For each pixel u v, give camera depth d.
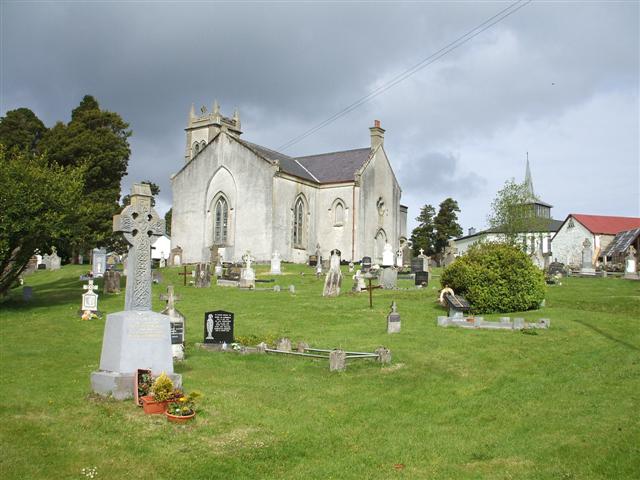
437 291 33.69
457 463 10.01
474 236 93.19
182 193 67.44
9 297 33.75
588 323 22.77
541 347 18.91
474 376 15.74
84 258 71.06
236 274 42.78
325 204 67.69
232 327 20.11
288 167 66.69
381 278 37.22
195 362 17.47
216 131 75.50
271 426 11.75
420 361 17.28
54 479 9.00
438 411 12.87
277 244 61.06
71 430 11.09
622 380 14.51
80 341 21.30
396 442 11.00
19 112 64.75
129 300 15.18
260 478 9.37
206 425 11.62
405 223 81.62
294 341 20.84
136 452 10.15
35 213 30.48
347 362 17.09
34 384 14.55
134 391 12.95
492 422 12.06
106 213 55.81
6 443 10.30
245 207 62.62
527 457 10.09
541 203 96.94
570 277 46.25
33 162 33.69
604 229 72.06
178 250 61.88
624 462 9.55
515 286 25.70
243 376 15.77
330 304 29.42
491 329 22.23
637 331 21.12
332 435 11.36
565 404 12.88
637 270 51.94
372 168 69.62
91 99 64.50
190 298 32.66
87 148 56.59
